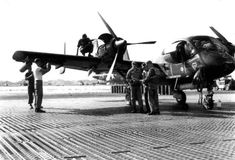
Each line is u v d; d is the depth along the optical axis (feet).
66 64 45.52
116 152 15.85
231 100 59.00
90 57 43.01
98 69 49.44
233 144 17.69
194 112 36.78
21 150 16.53
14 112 38.65
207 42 38.68
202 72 37.99
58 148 16.97
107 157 14.82
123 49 42.47
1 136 21.01
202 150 16.12
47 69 39.42
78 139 19.66
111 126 25.44
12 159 14.55
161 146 17.24
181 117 31.71
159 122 27.84
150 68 34.55
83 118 31.35
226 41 41.70
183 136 20.44
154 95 34.58
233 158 14.28
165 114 34.83
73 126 25.59
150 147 17.06
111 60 43.73
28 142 18.79
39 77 38.63
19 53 38.73
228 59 36.78
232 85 124.98
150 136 20.56
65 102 58.13
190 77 39.99
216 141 18.61
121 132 22.29
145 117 31.96
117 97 77.71
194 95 85.15
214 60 36.42
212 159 14.15
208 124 26.22
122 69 48.08
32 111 40.01
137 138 19.85
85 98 73.82
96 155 15.24
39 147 17.26
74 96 85.87
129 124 26.63
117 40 42.88
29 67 42.45
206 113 35.53
